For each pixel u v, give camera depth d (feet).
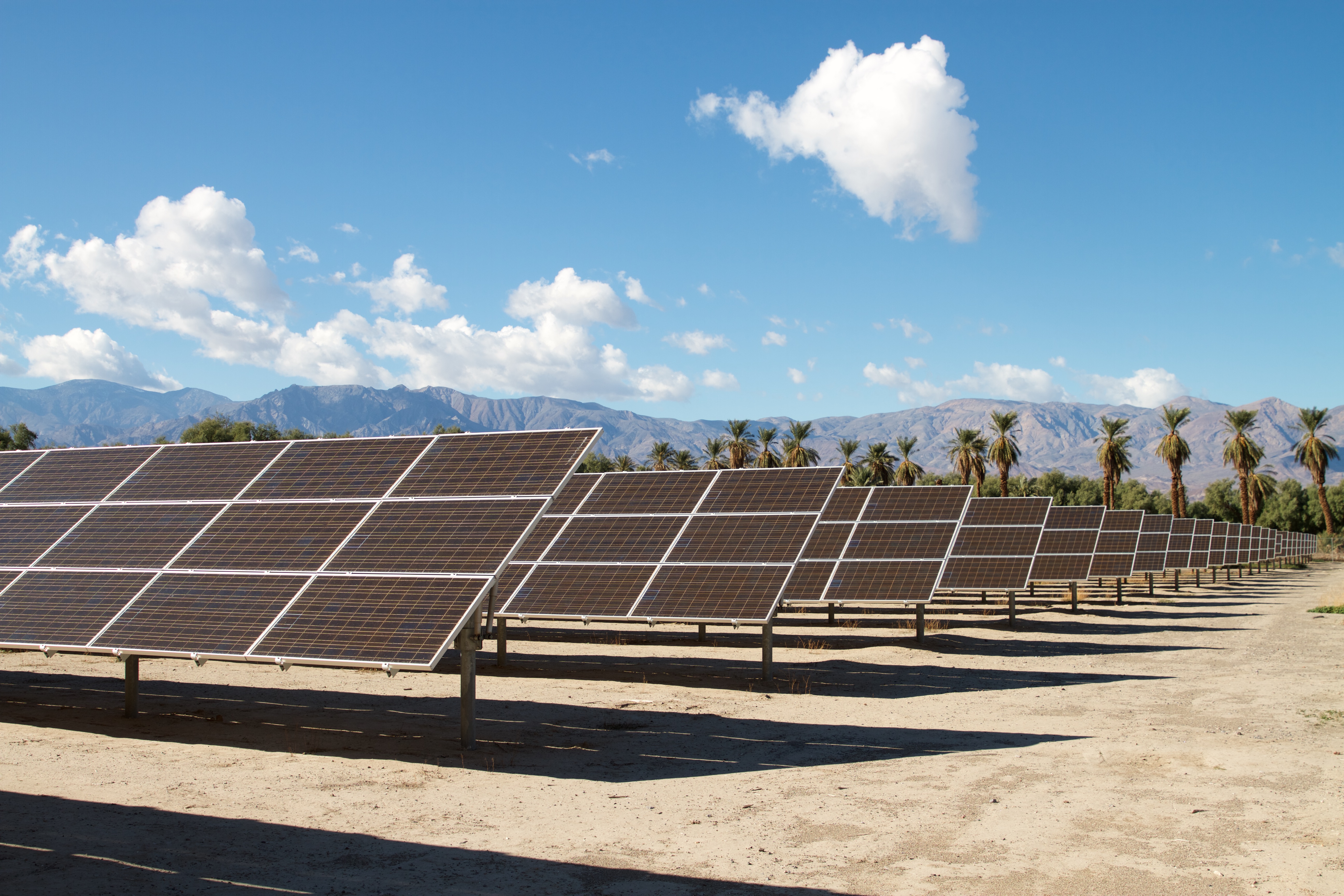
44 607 46.85
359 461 54.85
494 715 52.80
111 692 58.39
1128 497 425.28
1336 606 126.93
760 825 31.91
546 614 65.62
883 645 89.20
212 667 70.38
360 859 27.58
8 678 63.16
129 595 46.39
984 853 28.73
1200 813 33.04
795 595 85.25
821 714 54.19
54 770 38.09
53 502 58.34
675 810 33.76
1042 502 118.32
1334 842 29.53
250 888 24.81
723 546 69.00
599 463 334.03
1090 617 120.26
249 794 35.22
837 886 25.76
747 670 72.54
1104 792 36.19
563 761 41.68
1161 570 162.71
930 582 84.99
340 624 40.81
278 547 47.96
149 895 23.93
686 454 343.46
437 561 43.60
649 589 66.03
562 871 26.89
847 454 325.01
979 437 301.22
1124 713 53.88
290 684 62.44
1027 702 58.49
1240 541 229.86
